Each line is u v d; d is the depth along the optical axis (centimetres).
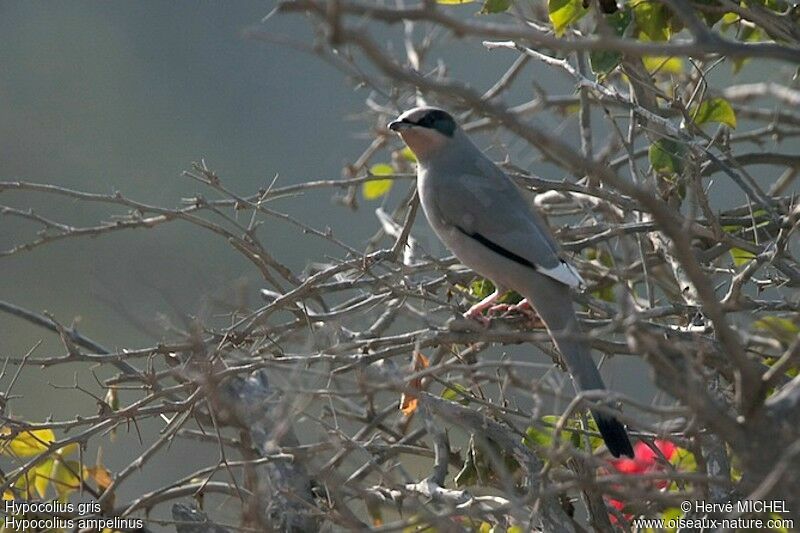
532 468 984
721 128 1191
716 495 901
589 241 1117
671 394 870
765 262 1023
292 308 1070
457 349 1152
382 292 1145
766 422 704
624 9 1059
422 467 1196
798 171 1255
